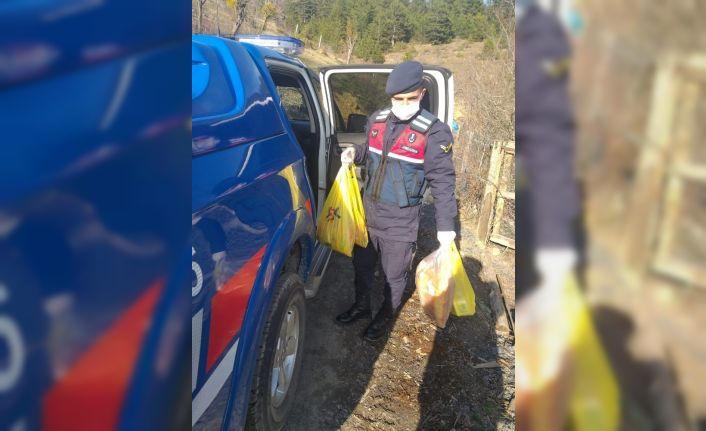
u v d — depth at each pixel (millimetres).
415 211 2355
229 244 1246
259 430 1644
